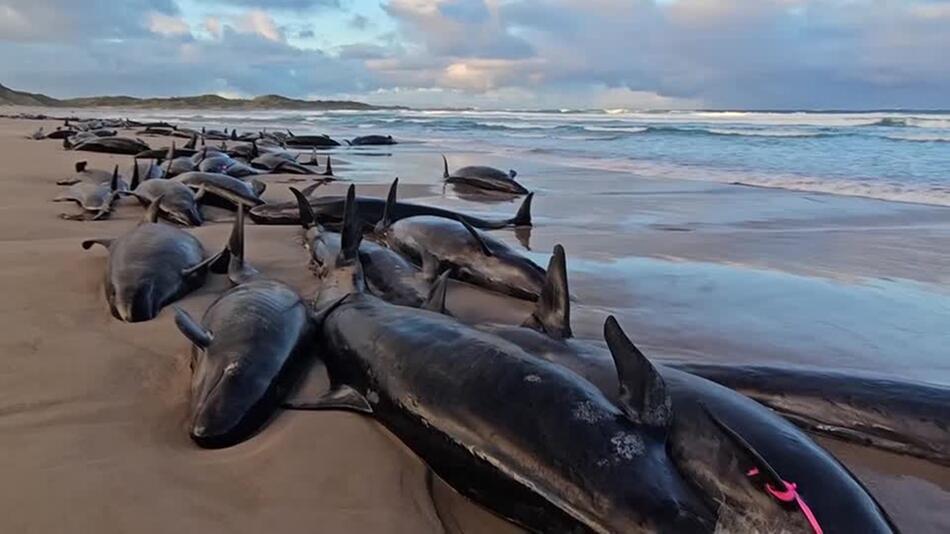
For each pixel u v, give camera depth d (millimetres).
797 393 4102
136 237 6109
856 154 20500
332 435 3508
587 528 2719
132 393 3840
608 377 3801
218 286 5785
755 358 4910
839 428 3963
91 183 11242
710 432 3064
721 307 6086
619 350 3119
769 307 6109
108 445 3297
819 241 8914
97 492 2924
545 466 2908
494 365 3396
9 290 5484
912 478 3584
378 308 4547
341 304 4777
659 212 11180
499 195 13102
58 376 3986
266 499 2979
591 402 3125
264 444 3404
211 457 3271
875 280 7066
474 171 13977
